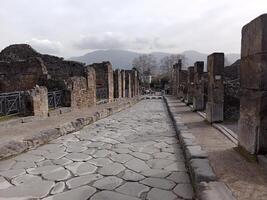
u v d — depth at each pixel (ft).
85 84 42.47
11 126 24.08
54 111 32.45
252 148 13.99
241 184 10.85
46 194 11.94
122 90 77.66
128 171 14.80
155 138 23.38
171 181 13.32
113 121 33.91
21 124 25.17
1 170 15.03
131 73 101.55
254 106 13.93
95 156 17.75
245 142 14.98
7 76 47.34
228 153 15.47
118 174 14.35
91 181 13.39
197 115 34.60
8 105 28.76
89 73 44.27
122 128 28.58
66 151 19.01
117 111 45.75
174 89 102.68
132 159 17.06
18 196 11.76
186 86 60.75
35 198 11.56
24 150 18.72
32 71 46.14
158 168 15.28
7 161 16.63
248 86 14.90
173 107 47.19
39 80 41.14
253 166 13.06
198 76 39.58
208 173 12.06
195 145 17.46
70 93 37.17
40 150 19.29
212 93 26.73
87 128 28.55
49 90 38.42
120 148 19.83
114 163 16.24
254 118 13.89
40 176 14.11
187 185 12.81
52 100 35.19
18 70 46.80
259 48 13.55
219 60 26.27
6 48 62.13
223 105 26.55
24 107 29.22
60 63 60.08
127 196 11.66
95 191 12.21
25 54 61.31
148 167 15.47
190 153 15.48
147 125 30.68
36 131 21.79
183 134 21.30
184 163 16.17
